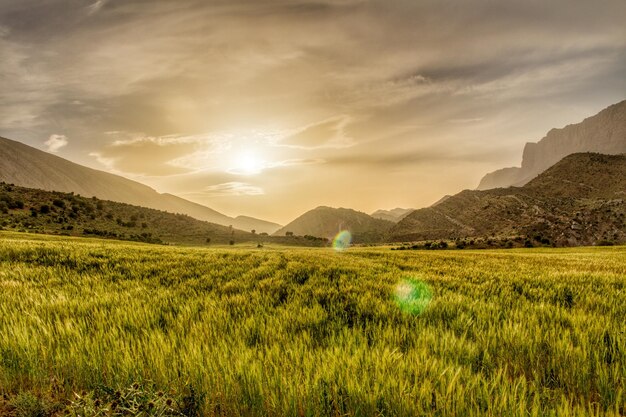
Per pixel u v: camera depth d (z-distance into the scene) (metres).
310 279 9.54
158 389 2.80
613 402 2.65
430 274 10.88
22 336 3.70
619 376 2.94
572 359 3.27
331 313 5.57
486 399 2.53
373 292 7.38
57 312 5.25
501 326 4.67
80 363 3.09
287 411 2.48
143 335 4.14
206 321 4.81
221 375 2.88
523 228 182.12
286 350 3.52
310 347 3.79
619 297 6.89
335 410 2.49
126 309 5.46
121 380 2.91
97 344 3.56
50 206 173.38
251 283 9.04
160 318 5.18
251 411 2.56
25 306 5.57
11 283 7.83
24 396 2.59
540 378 3.13
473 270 12.95
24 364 3.16
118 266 12.09
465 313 5.34
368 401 2.48
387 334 4.18
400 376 2.81
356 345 3.79
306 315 5.33
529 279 9.94
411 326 4.61
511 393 2.63
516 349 3.63
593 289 8.16
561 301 6.75
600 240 159.12
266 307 6.03
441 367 3.04
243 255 20.30
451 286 8.49
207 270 12.01
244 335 4.24
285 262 16.27
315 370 3.03
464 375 2.93
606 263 19.25
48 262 12.59
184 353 3.31
